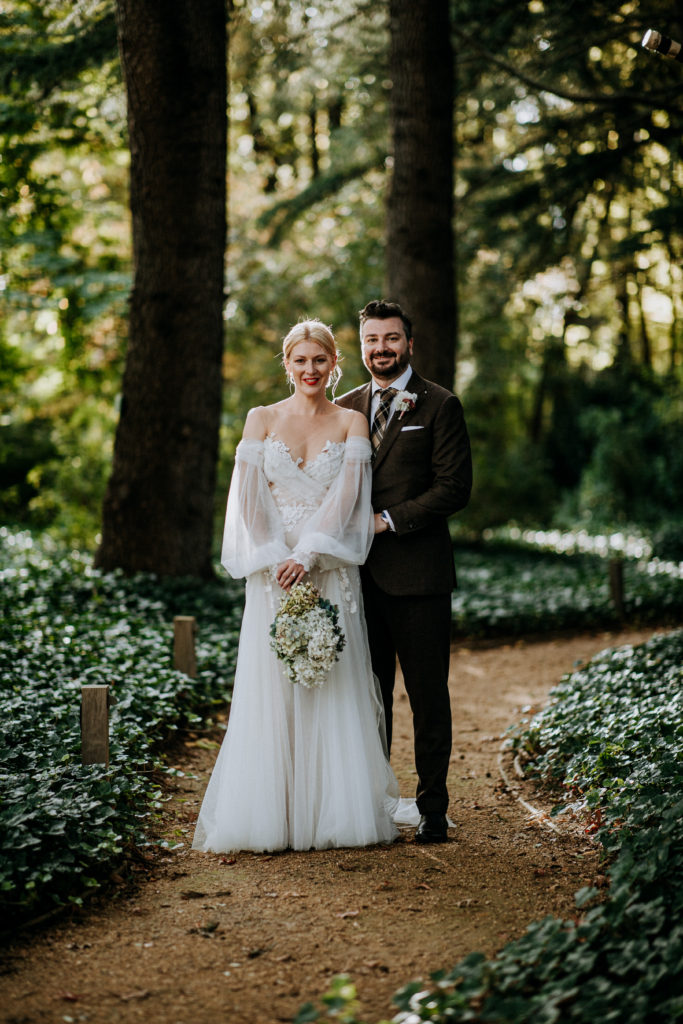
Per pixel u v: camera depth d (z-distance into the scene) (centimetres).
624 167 1198
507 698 798
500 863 399
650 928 296
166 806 486
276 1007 284
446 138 1080
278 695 426
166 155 902
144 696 590
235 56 1316
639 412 2480
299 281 1947
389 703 464
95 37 912
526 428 2928
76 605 860
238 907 357
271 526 434
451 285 1109
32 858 351
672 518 2248
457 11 1087
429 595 434
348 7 1275
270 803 419
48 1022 274
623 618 1161
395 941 324
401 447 439
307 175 2161
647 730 493
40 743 461
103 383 1738
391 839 433
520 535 2272
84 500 1686
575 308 1670
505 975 281
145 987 296
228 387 1980
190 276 933
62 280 1426
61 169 1559
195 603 896
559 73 1154
